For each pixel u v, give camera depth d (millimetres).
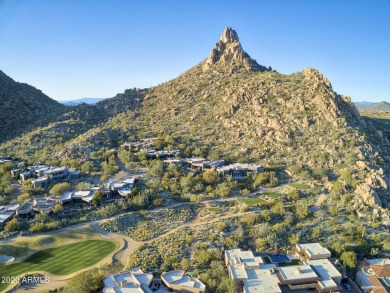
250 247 92312
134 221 104562
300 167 137250
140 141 180875
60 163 152500
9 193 122938
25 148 173875
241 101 198500
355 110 178500
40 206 106312
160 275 79250
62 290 71438
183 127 196000
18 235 93625
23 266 81062
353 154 138750
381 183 120188
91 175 140875
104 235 96500
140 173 142250
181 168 144375
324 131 157625
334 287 76000
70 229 97375
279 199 116500
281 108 180125
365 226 100625
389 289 78188
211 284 75938
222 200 119000
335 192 117438
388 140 182250
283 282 76562
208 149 167625
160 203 115062
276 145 157000
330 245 92562
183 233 97000
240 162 151125
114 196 118812
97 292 72688
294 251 91062
